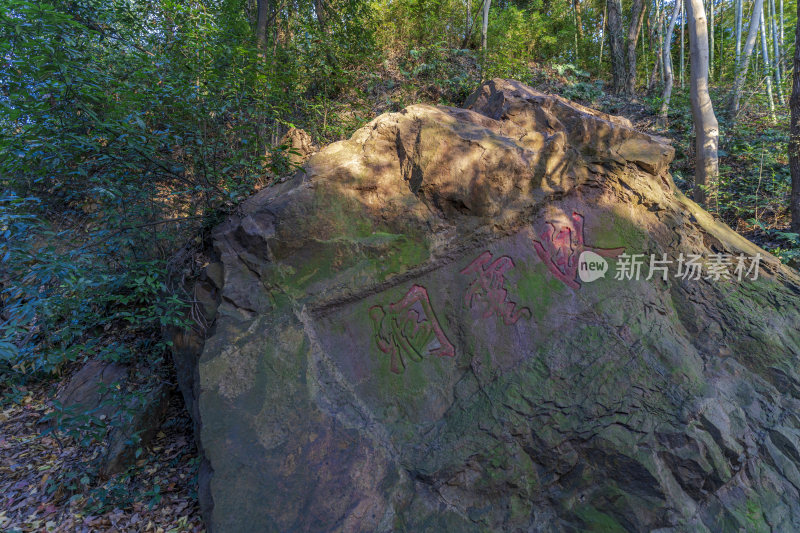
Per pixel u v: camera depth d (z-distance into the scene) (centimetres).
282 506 246
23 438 373
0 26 268
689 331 377
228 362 276
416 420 297
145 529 286
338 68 711
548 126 398
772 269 423
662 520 277
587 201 395
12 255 262
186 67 358
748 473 302
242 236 311
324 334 304
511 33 1104
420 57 956
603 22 1578
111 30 409
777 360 358
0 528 288
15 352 242
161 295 351
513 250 354
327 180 321
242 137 377
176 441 364
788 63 1115
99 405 324
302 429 267
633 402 308
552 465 289
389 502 261
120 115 330
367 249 317
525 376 316
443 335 325
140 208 360
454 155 339
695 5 592
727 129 855
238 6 606
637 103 1088
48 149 282
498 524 271
